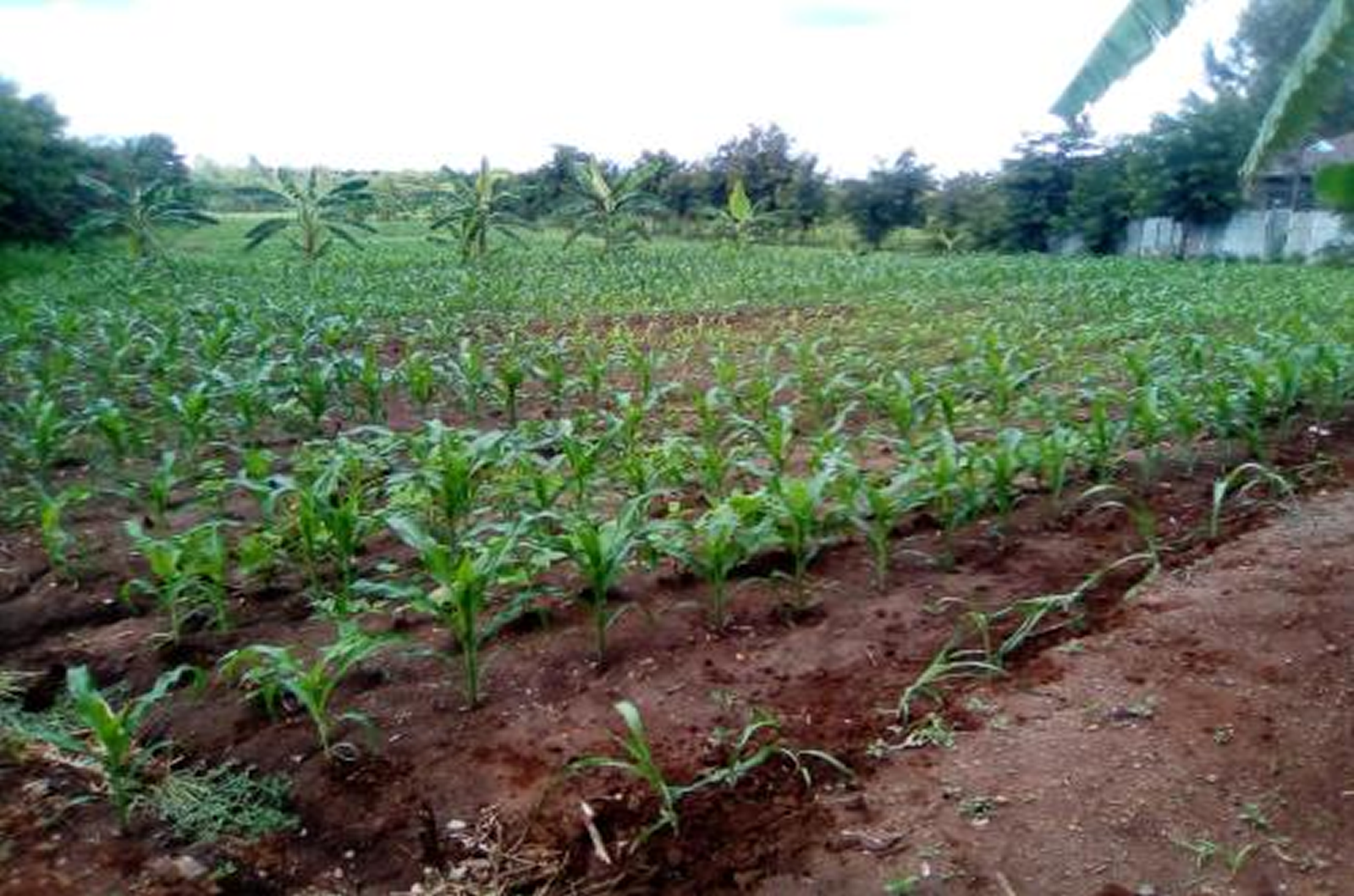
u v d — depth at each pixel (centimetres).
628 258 2398
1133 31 421
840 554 431
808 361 769
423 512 462
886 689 328
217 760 301
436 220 2489
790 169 3775
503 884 252
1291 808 264
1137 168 2808
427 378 689
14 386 798
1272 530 441
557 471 504
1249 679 321
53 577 429
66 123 2634
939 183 3681
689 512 479
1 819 277
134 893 251
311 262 2144
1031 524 462
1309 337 815
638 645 359
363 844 267
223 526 465
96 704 265
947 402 563
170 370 774
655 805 276
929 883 244
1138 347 850
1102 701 314
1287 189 2631
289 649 336
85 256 2234
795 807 273
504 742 306
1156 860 248
